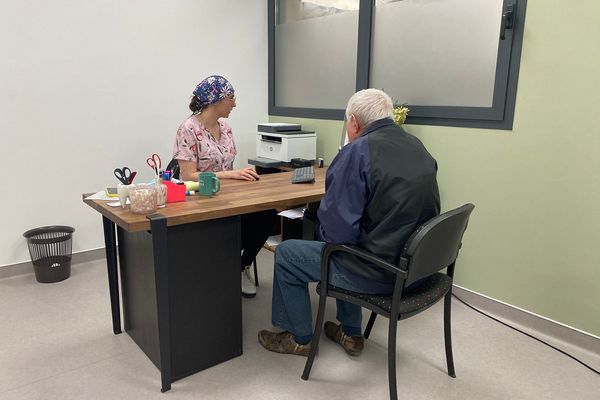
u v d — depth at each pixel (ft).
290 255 5.65
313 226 8.74
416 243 4.32
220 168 7.93
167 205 5.37
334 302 7.91
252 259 8.07
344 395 5.40
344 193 4.72
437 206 4.94
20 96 8.32
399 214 4.58
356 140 4.84
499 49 6.91
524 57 6.63
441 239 4.64
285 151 9.90
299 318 5.96
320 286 5.29
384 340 6.69
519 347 6.54
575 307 6.57
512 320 7.33
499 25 6.98
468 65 7.50
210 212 5.13
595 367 6.06
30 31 8.20
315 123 10.75
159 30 9.77
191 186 6.12
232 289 5.90
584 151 6.18
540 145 6.64
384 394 5.42
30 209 8.80
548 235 6.74
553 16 6.24
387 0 8.66
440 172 8.14
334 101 10.32
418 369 5.95
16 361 5.92
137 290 5.96
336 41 9.95
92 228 9.65
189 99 10.54
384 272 4.80
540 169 6.70
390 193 4.58
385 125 4.96
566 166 6.40
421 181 4.65
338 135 10.18
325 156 10.66
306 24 10.61
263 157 10.80
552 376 5.84
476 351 6.42
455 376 5.80
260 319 7.28
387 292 5.00
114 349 6.27
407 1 8.29
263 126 10.60
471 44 7.41
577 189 6.33
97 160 9.46
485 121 7.30
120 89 9.48
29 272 8.97
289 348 6.19
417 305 4.87
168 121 10.32
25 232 8.77
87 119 9.16
